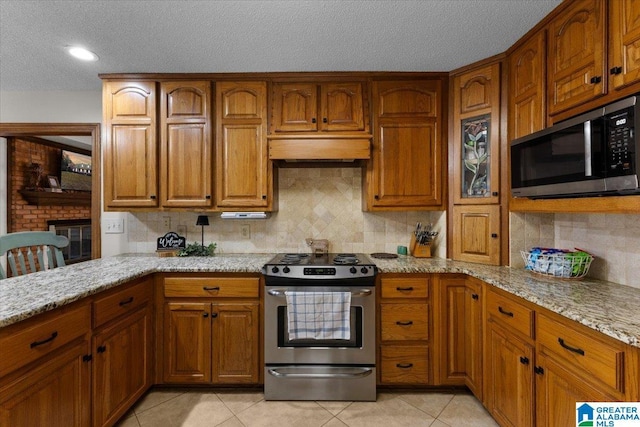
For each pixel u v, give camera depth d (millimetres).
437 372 2107
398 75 2395
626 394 985
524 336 1494
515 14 1692
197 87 2416
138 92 2414
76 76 2447
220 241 2764
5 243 1912
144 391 2020
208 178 2412
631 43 1252
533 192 1701
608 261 1698
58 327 1331
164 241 2680
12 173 3930
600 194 1366
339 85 2406
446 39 1941
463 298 2098
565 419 1229
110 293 1685
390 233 2744
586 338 1130
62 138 4500
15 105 2723
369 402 2043
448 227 2400
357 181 2754
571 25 1553
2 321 1075
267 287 2072
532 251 1934
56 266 2289
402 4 1614
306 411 1949
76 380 1446
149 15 1694
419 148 2393
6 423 1111
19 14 1673
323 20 1746
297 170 2758
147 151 2412
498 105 2123
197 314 2127
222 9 1649
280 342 2076
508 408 1627
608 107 1244
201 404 2016
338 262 2193
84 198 5004
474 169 2256
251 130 2422
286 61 2227
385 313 2109
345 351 2061
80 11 1656
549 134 1576
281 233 2756
